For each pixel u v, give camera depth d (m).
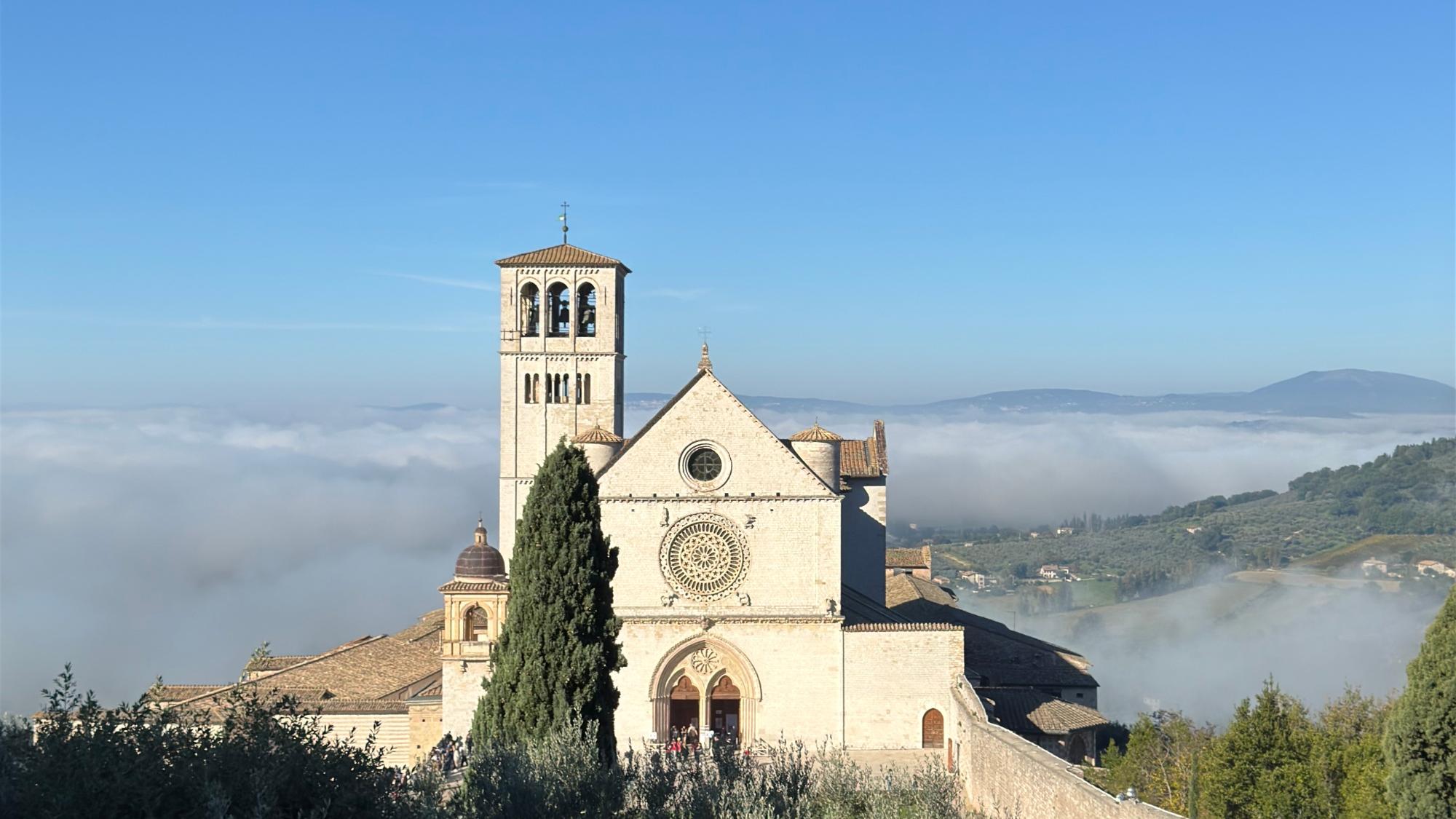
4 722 31.39
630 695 89.31
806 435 94.19
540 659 60.56
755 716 89.06
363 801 34.06
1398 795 43.56
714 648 89.69
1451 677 42.16
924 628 89.44
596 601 62.25
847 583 104.31
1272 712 53.59
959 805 52.22
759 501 90.00
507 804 42.25
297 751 33.34
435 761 71.06
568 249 115.62
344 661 99.25
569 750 46.97
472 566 96.62
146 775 30.05
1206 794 53.22
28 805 28.50
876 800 47.88
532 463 112.94
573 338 112.94
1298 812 51.38
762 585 89.81
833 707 89.25
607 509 90.06
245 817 30.64
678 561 90.06
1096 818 48.41
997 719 87.12
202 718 45.44
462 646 87.94
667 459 90.06
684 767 47.81
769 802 44.19
